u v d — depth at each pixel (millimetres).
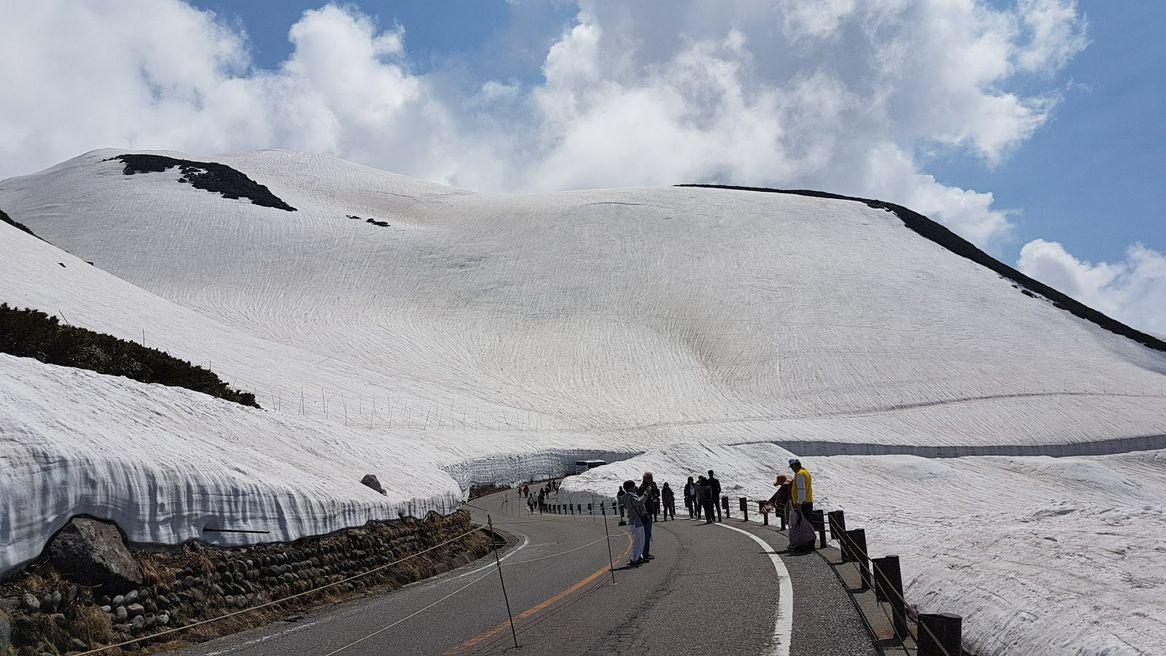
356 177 185000
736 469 55906
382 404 66375
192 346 58406
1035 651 7309
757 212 149375
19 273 51594
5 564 8195
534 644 7992
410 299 116438
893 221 154000
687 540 19109
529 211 147500
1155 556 10227
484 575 14562
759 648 7305
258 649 8703
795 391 96625
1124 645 6340
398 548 15422
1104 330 125188
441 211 157000
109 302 57594
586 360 102188
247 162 188875
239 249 128500
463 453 60219
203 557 10633
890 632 7777
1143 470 68438
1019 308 125188
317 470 16469
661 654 7254
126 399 14289
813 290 121125
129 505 9891
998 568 10203
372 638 8898
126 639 8812
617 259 129125
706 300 117938
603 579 12695
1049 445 86375
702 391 96188
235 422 17266
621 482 48312
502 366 98688
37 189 157875
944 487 51625
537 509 46969
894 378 100375
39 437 9266
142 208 140750
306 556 12570
